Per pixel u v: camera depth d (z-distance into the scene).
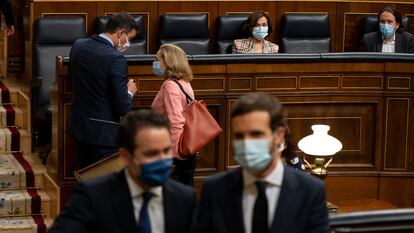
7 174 9.90
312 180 4.50
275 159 4.43
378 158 9.72
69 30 10.92
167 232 4.64
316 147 8.27
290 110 9.45
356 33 12.36
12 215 9.59
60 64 8.86
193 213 4.73
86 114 8.34
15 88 11.50
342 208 8.63
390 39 11.31
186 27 11.47
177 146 8.04
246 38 11.55
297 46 11.84
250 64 9.23
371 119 9.66
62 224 4.63
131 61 8.89
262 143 4.30
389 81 9.57
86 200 4.64
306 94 9.41
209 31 11.79
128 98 8.25
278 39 11.98
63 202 9.16
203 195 4.55
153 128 4.50
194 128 8.09
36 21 10.84
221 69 9.19
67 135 9.06
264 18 11.05
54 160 9.38
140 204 4.66
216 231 4.46
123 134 4.55
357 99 9.55
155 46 11.67
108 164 6.71
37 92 10.58
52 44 10.88
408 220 4.83
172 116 8.00
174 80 8.12
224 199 4.48
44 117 10.32
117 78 8.18
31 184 9.98
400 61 9.49
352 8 12.29
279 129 4.39
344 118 9.59
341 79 9.48
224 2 11.84
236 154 4.35
